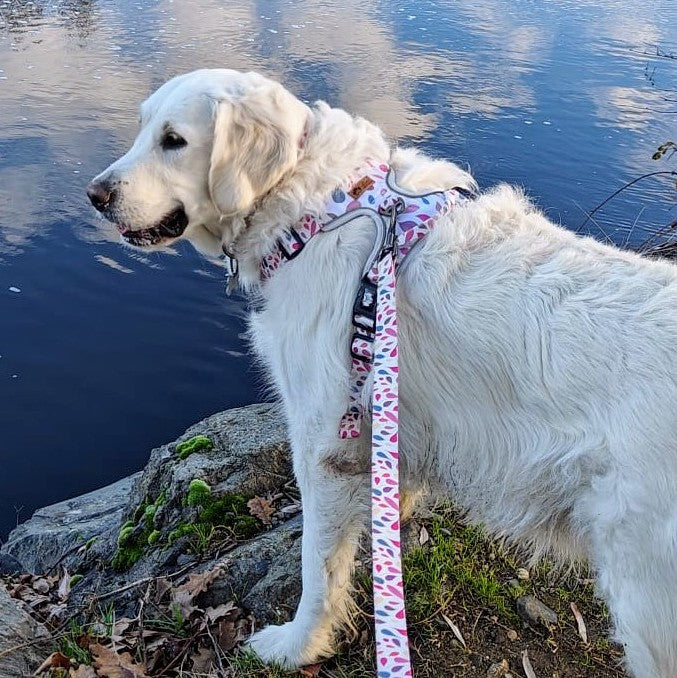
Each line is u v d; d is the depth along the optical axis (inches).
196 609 39.8
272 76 219.8
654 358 28.3
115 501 71.3
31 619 40.2
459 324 31.4
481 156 162.9
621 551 28.5
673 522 27.2
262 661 36.9
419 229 32.9
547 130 177.9
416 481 36.4
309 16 307.7
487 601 39.1
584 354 29.2
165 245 37.4
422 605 38.4
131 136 173.8
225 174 34.5
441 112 190.4
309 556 36.6
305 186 34.2
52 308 117.3
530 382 30.3
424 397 32.9
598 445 28.7
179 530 46.8
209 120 34.9
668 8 327.6
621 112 190.4
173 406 99.6
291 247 34.2
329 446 34.9
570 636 37.7
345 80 217.5
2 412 96.7
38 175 153.8
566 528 31.7
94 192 35.7
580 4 335.3
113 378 104.0
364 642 37.8
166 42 256.5
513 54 247.1
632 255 32.4
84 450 91.6
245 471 49.1
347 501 35.8
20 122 179.3
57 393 100.7
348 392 33.5
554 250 32.1
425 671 35.6
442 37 273.9
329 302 33.4
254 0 341.1
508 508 32.7
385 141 37.1
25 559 61.5
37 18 284.5
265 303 36.7
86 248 132.0
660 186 146.1
